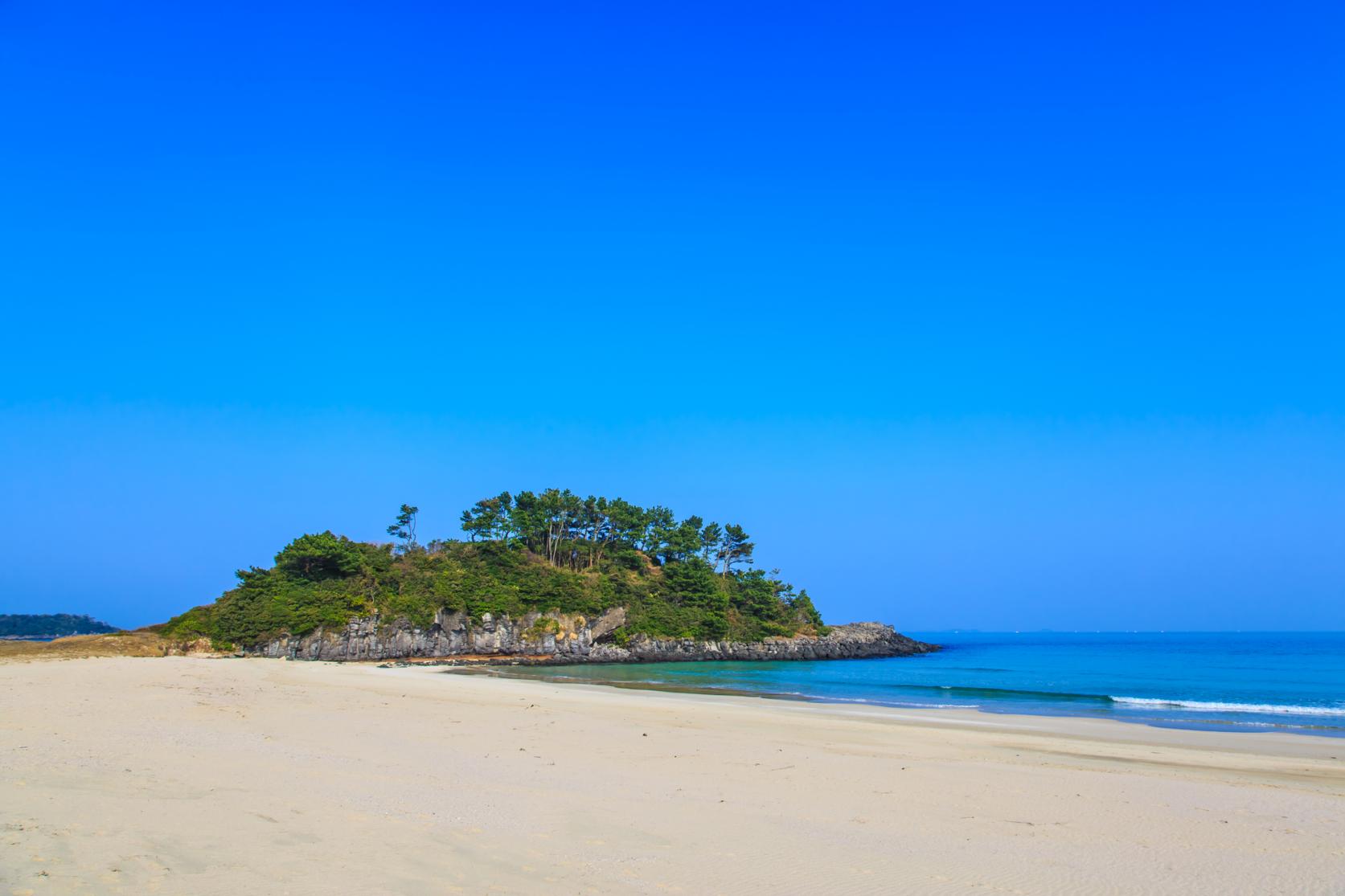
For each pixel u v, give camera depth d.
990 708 49.19
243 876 10.45
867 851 13.60
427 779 18.30
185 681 40.28
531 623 107.12
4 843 11.06
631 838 13.66
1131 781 21.91
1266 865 13.55
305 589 97.25
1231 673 89.00
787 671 94.62
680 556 138.25
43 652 74.81
